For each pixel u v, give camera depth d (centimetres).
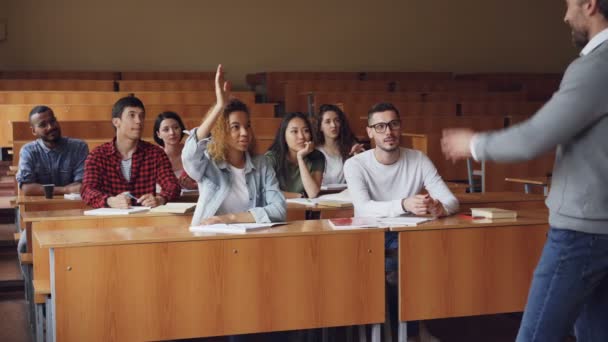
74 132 615
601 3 214
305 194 465
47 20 1066
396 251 352
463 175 630
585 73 210
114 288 292
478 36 1227
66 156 489
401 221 334
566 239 221
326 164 509
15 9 1054
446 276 329
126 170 420
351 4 1173
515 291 339
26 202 409
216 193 340
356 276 319
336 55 1172
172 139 502
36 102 777
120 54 1093
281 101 1036
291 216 397
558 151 227
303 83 920
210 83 913
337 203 404
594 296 232
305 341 376
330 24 1167
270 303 309
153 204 393
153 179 425
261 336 390
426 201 345
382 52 1190
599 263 219
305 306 313
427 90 985
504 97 885
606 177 215
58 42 1071
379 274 322
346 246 317
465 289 332
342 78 1076
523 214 361
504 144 217
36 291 328
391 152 369
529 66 1251
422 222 333
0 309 452
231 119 339
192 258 300
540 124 212
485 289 334
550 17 1256
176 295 299
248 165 348
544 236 342
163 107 714
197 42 1120
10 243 557
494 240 335
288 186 466
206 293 302
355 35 1177
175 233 307
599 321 232
